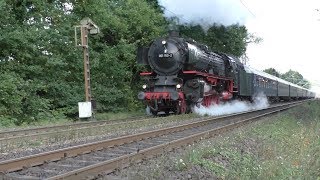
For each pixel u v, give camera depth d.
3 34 19.23
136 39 29.95
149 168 7.55
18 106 18.56
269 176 7.71
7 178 6.81
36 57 20.88
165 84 21.97
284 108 32.44
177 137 12.78
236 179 7.57
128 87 28.03
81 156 9.07
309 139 12.66
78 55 22.88
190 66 22.19
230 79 26.95
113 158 8.30
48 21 22.61
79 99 22.38
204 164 8.41
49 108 21.02
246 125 16.58
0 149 10.27
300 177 7.64
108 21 26.59
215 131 13.61
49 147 10.74
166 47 22.17
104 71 26.34
